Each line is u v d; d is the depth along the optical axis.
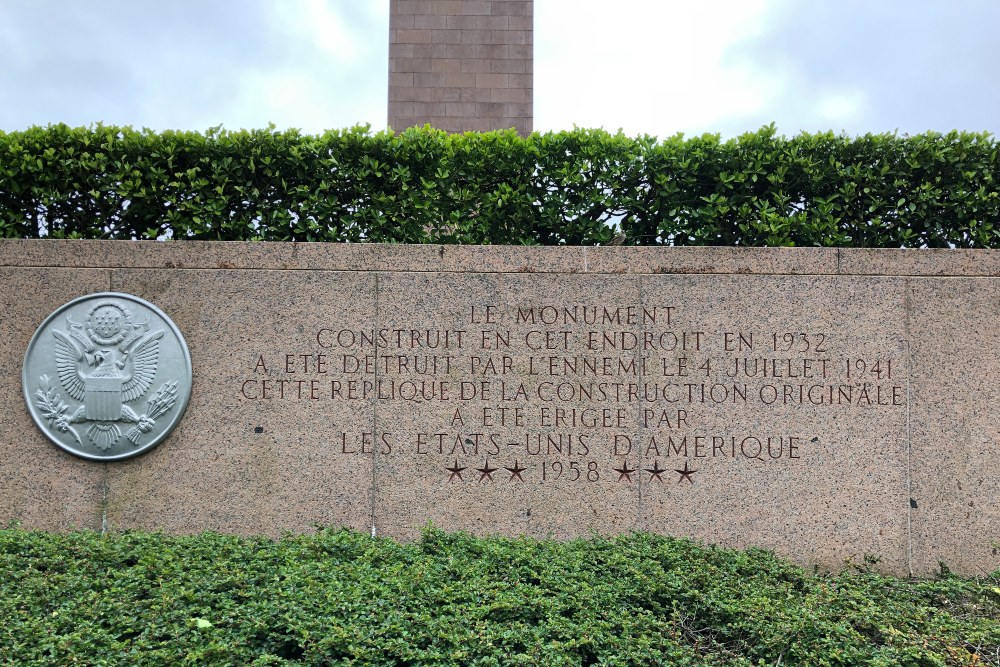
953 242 6.29
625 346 5.64
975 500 5.50
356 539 4.92
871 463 5.55
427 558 4.58
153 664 3.17
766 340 5.62
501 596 3.91
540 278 5.68
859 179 6.27
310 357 5.65
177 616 3.59
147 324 5.64
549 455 5.61
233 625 3.52
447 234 6.46
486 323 5.66
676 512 5.57
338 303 5.67
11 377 5.63
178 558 4.46
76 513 5.58
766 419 5.59
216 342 5.65
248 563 4.47
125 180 6.20
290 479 5.60
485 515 5.59
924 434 5.54
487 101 14.73
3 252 5.66
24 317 5.66
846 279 5.62
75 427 5.59
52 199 6.18
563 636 3.53
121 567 4.40
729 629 3.88
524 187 6.37
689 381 5.62
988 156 6.25
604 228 6.35
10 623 3.43
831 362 5.60
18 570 4.13
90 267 5.67
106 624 3.55
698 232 6.29
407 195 6.32
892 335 5.59
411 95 14.73
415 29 14.82
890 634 3.86
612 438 5.61
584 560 4.69
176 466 5.60
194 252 5.67
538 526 5.58
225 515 5.59
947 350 5.57
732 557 5.01
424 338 5.66
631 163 6.34
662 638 3.67
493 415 5.62
